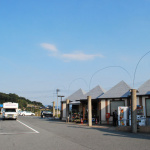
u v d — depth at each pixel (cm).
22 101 14238
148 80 2548
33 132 1644
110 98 2720
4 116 3491
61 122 3072
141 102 2409
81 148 948
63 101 3834
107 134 1519
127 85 2761
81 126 2319
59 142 1130
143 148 947
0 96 13050
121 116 2073
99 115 2797
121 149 923
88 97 2466
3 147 984
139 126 1727
